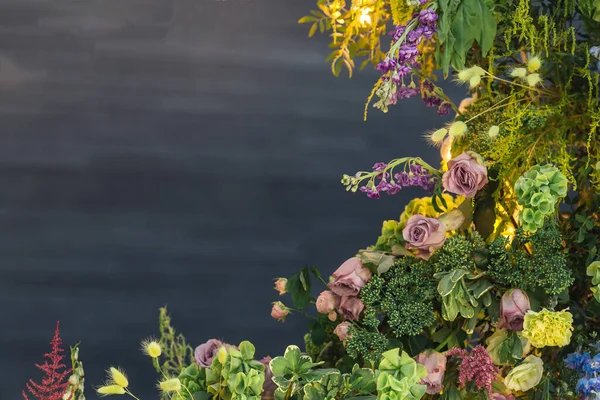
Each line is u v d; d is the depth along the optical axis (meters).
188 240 4.89
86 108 5.36
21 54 5.39
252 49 5.52
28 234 4.84
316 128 5.36
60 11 5.46
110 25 5.54
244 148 5.28
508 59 1.48
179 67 5.49
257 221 5.00
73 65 5.44
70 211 4.99
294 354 1.18
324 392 1.17
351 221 5.03
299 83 5.49
